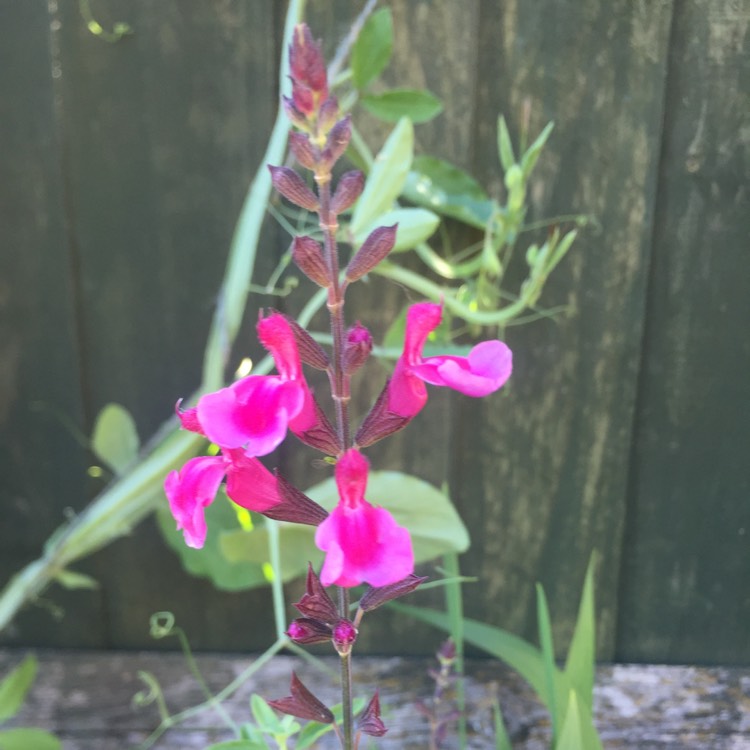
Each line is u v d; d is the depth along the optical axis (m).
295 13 0.28
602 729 0.32
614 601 0.35
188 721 0.34
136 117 0.31
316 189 0.32
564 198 0.31
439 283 0.33
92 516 0.32
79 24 0.31
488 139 0.31
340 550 0.15
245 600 0.36
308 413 0.18
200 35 0.30
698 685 0.34
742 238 0.30
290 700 0.19
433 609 0.35
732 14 0.29
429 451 0.34
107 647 0.37
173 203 0.32
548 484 0.34
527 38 0.30
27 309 0.34
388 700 0.34
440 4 0.30
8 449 0.35
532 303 0.29
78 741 0.33
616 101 0.30
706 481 0.33
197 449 0.32
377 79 0.30
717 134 0.30
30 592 0.33
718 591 0.34
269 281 0.33
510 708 0.33
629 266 0.31
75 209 0.32
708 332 0.31
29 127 0.32
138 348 0.34
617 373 0.32
